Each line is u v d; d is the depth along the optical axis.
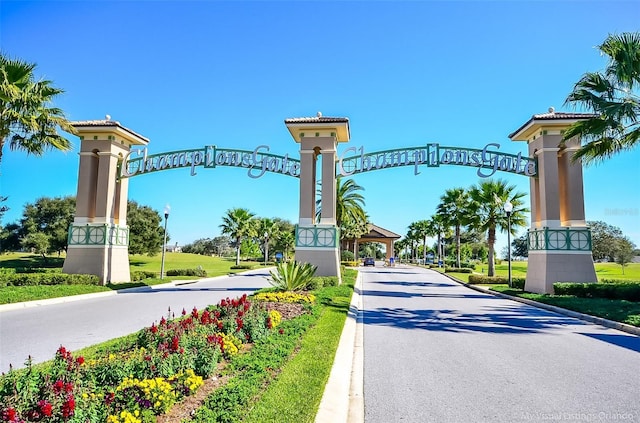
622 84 14.78
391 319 11.88
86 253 19.95
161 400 4.16
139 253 51.25
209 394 4.76
